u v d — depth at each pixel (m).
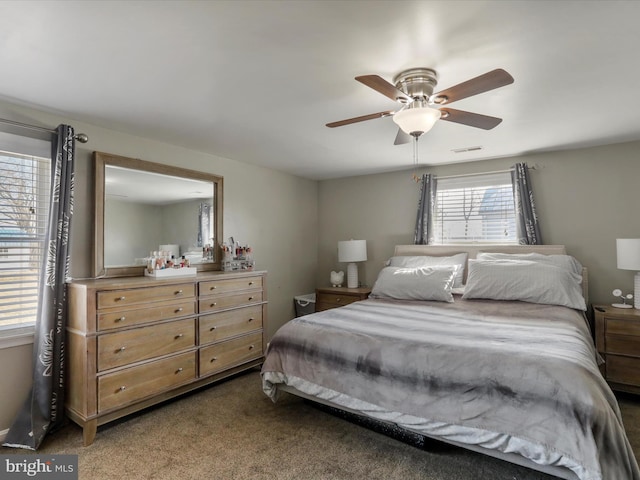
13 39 1.62
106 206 2.83
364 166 4.30
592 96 2.29
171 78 2.02
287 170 4.52
